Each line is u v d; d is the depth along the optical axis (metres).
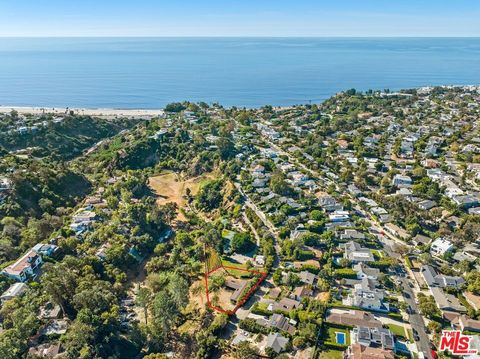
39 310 117.25
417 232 166.25
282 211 181.62
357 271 139.00
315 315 115.81
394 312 121.44
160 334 112.19
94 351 102.06
